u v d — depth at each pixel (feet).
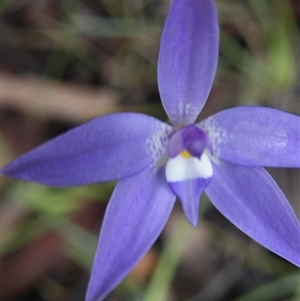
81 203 0.88
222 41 0.92
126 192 0.67
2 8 0.93
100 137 0.65
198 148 0.66
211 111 0.91
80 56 0.93
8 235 0.87
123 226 0.67
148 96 0.92
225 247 0.90
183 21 0.63
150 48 0.93
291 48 0.93
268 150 0.67
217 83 0.91
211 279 0.90
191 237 0.90
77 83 0.92
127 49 0.93
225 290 0.90
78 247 0.87
